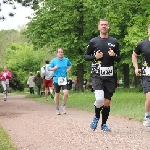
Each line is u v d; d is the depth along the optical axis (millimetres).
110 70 8055
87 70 42062
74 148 6305
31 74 34906
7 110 15219
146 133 7738
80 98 22234
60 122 10156
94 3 18188
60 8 32938
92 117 11508
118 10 18297
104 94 8117
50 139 7352
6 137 7586
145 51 7918
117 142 6711
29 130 8781
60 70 13023
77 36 33500
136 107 13922
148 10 18688
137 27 19344
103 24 8016
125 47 28359
